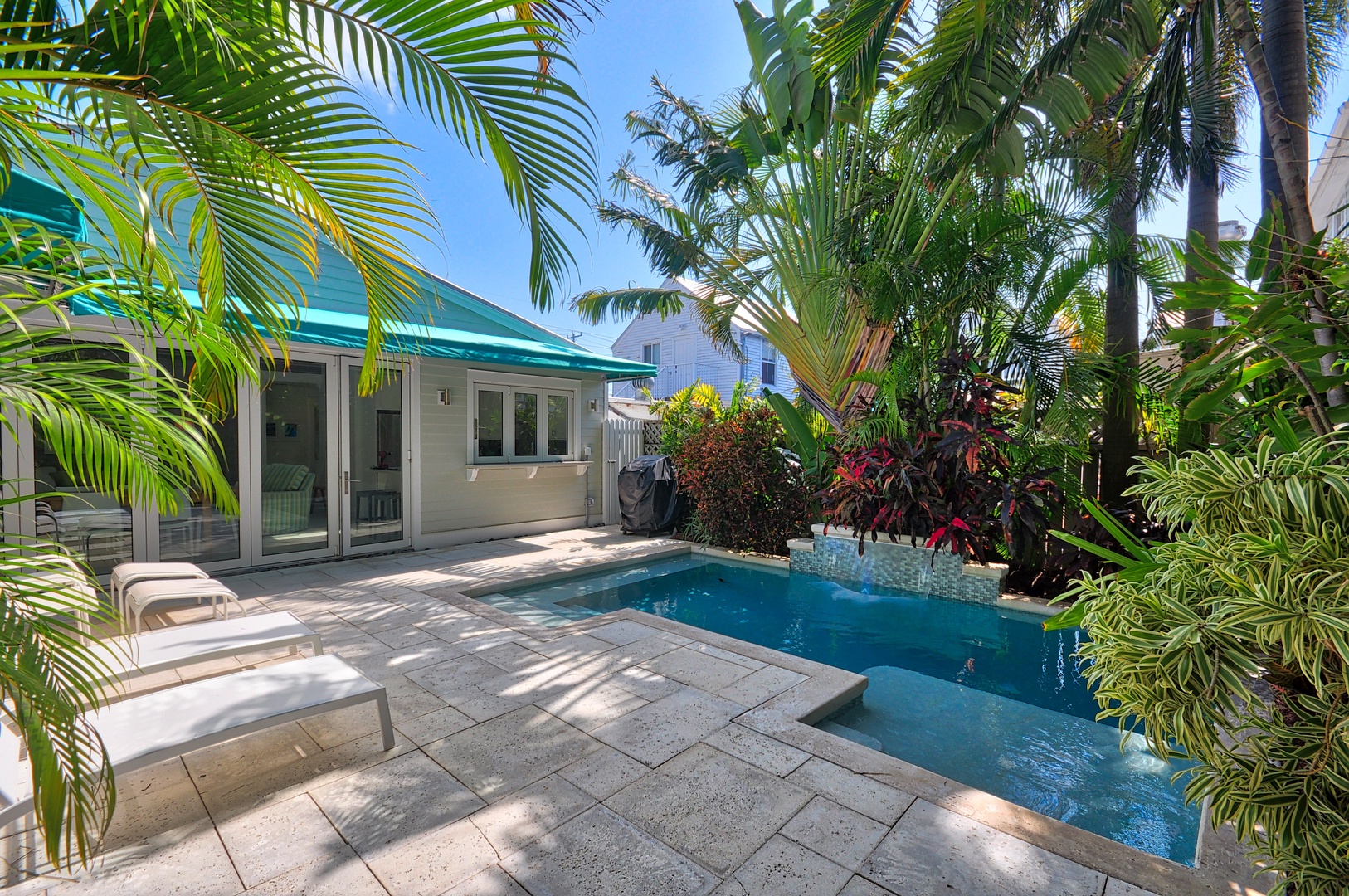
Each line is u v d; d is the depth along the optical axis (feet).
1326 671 5.00
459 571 22.31
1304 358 6.53
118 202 5.32
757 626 18.10
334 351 23.52
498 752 9.46
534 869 6.89
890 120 23.66
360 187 6.11
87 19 4.33
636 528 30.53
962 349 21.18
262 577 21.03
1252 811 5.16
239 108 5.10
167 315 6.14
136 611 13.28
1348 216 20.03
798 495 26.05
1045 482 19.24
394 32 5.41
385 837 7.40
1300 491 4.90
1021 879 6.77
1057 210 20.67
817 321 25.41
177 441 5.87
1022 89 16.57
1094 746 10.89
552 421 31.45
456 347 24.75
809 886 6.65
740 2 22.95
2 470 16.69
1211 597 5.24
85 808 4.66
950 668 14.92
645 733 10.09
